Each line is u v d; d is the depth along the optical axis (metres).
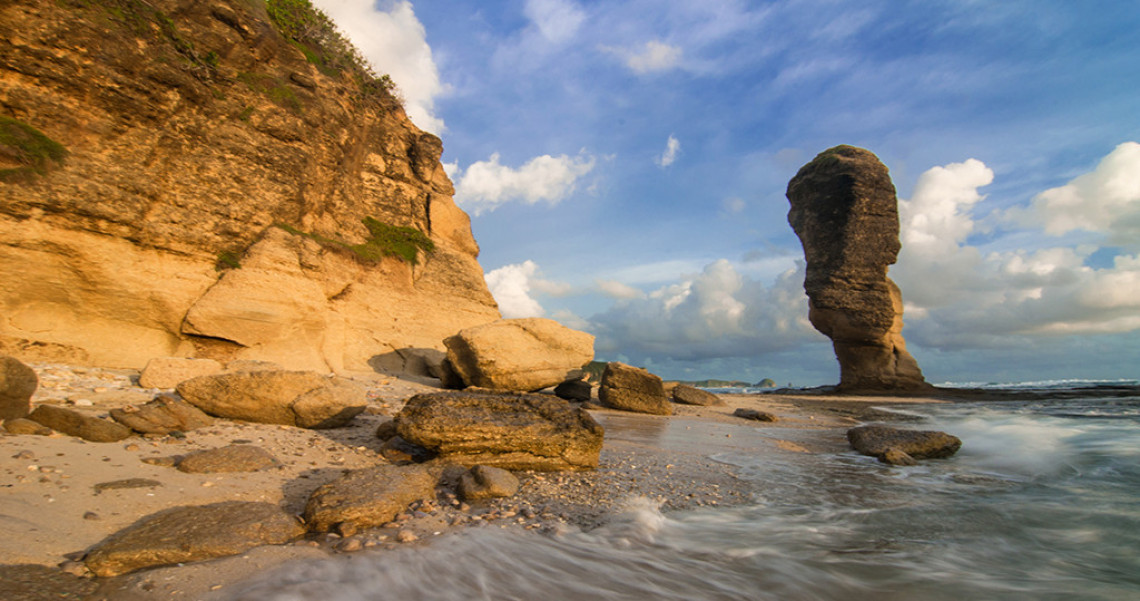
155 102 15.36
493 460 8.06
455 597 4.08
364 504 5.43
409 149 29.45
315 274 18.81
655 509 6.72
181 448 7.12
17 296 12.48
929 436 11.84
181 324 15.05
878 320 46.12
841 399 36.53
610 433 12.88
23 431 6.47
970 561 5.38
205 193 16.42
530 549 5.16
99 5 14.46
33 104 13.17
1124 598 4.60
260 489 6.07
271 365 12.20
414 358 21.91
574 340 19.14
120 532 4.57
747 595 4.48
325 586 4.07
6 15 12.91
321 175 21.09
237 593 3.86
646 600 4.27
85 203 13.45
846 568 5.15
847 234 47.22
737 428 15.40
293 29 22.28
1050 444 12.70
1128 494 7.94
